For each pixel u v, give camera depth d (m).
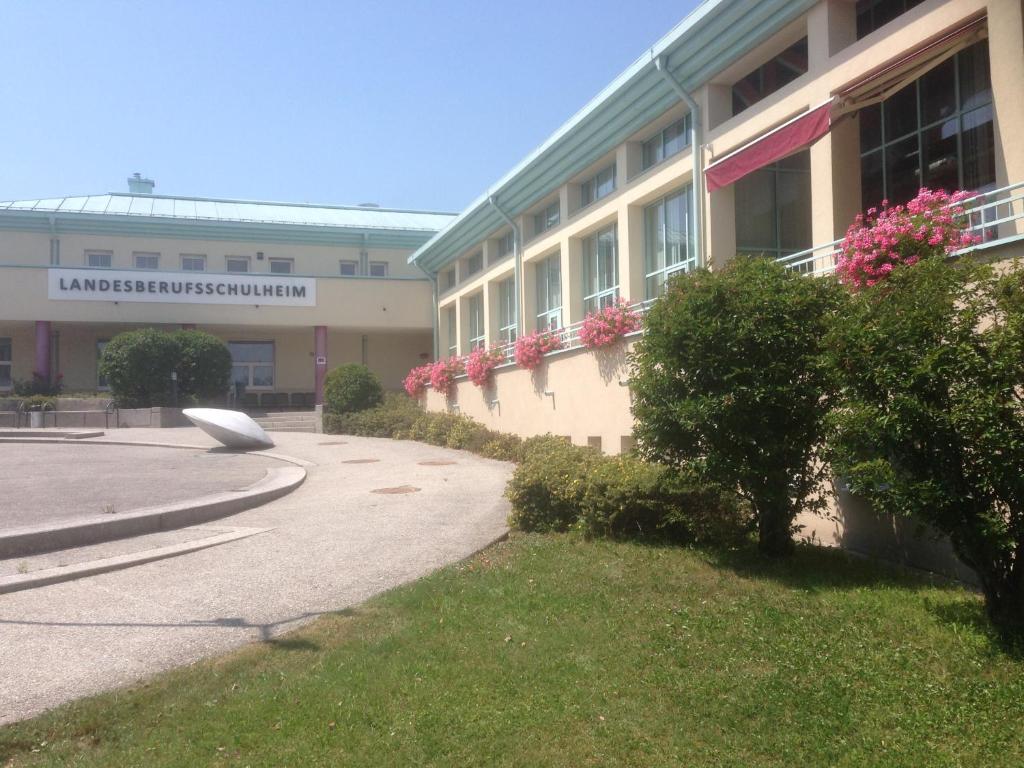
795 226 13.41
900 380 4.74
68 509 10.10
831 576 6.63
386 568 7.39
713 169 11.70
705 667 4.86
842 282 7.13
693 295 6.83
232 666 4.99
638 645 5.19
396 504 10.59
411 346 32.81
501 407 17.97
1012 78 7.95
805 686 4.58
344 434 22.73
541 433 15.79
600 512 8.02
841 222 10.42
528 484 8.72
